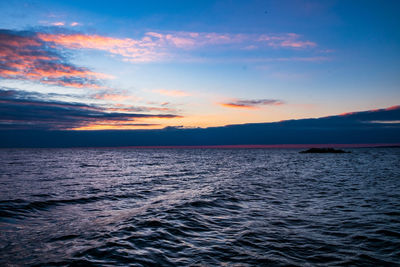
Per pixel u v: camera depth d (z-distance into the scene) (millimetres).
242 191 17594
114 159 86188
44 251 7082
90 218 11141
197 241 7688
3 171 35469
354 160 70938
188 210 11742
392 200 14055
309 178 26453
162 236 8094
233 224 9617
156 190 19359
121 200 15516
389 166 44656
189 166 50000
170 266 5945
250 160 75938
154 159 86688
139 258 6395
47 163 58938
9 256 6754
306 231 8727
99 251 6848
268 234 8391
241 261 6238
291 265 5988
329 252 6805
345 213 11281
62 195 16797
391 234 8219
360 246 7219
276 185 20906
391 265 5969
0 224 10055
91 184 22766
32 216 11508
